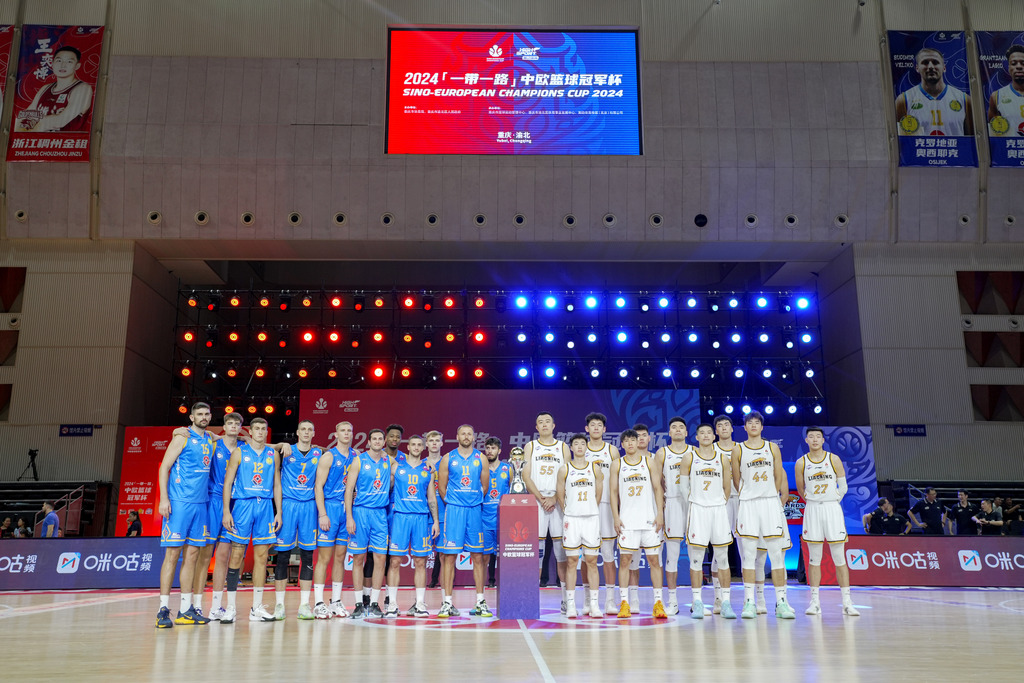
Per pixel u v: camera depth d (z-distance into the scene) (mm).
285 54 16141
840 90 16297
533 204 16250
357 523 7324
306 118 15984
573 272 21422
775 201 16312
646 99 16266
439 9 16391
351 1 16328
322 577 7176
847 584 7152
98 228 16094
